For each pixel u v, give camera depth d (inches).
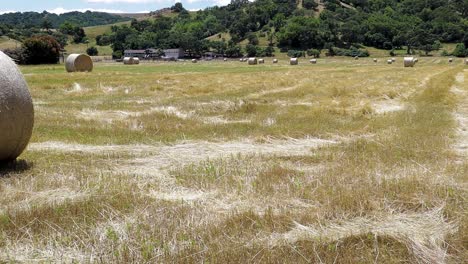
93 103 734.5
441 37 4653.1
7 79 342.0
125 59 2504.9
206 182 322.7
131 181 322.3
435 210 271.9
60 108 671.1
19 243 229.9
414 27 4790.8
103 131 490.3
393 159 385.1
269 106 688.4
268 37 4987.7
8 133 343.3
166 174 344.5
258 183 319.0
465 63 2529.5
